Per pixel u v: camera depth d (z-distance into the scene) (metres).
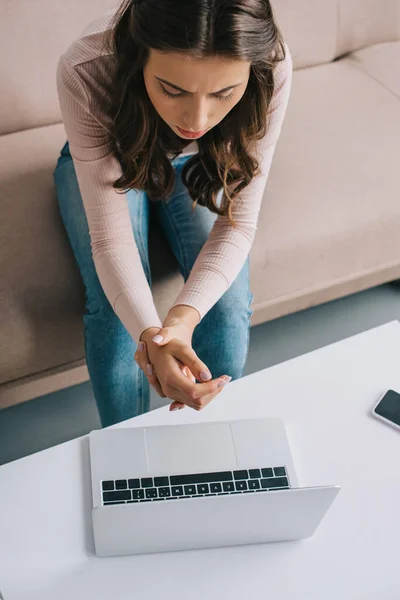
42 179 1.43
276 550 0.93
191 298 1.09
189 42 0.77
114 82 0.98
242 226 1.17
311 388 1.09
